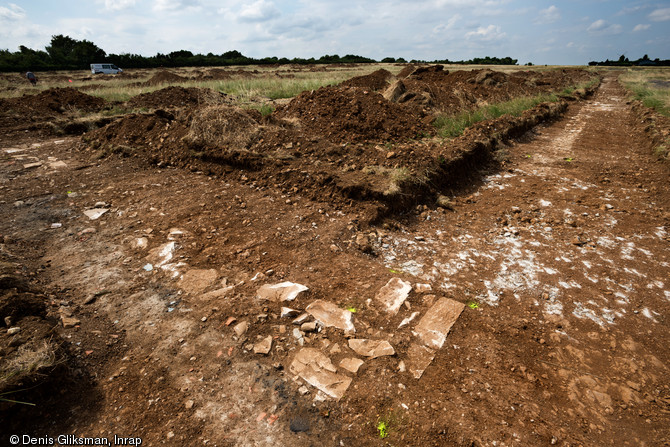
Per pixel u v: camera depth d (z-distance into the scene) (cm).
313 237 389
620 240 413
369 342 260
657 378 241
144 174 569
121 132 687
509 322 289
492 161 687
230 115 632
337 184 467
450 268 360
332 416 208
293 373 235
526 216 474
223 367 238
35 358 214
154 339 260
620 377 242
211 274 329
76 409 210
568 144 827
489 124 809
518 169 666
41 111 965
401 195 461
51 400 211
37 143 747
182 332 265
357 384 228
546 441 197
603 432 205
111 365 240
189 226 409
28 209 448
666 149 683
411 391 224
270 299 297
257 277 324
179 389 223
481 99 1238
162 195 489
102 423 203
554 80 2200
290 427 201
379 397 219
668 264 366
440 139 720
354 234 398
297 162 547
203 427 200
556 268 363
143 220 425
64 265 340
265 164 541
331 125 695
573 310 305
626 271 357
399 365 242
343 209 445
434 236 422
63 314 273
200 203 463
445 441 195
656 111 1031
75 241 382
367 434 199
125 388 224
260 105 1088
